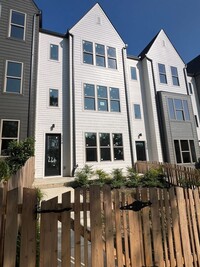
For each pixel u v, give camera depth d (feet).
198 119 54.90
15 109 31.30
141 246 7.94
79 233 7.42
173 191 9.04
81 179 29.09
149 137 45.29
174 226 8.64
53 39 39.01
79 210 7.57
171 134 44.34
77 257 7.24
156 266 7.88
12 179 12.24
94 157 36.65
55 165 34.12
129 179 30.55
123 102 42.34
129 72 47.11
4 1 34.71
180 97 48.47
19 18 35.37
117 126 40.34
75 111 36.78
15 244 6.61
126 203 8.21
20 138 30.55
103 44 43.29
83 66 39.65
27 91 32.76
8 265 6.41
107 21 45.42
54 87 36.78
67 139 35.68
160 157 43.14
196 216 9.44
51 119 35.22
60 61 38.55
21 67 33.30
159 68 49.57
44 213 7.13
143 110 46.37
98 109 39.22
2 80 31.48
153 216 8.30
